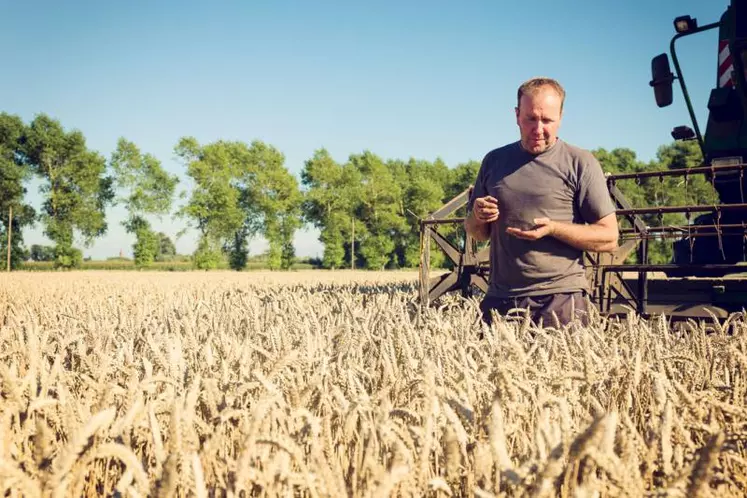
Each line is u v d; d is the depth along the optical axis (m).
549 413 1.84
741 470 1.84
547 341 3.00
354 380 2.17
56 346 3.49
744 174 6.24
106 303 7.55
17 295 12.80
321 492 1.35
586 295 4.38
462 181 83.38
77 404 1.87
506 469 1.30
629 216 6.43
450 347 2.87
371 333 3.46
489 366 2.44
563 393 2.20
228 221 70.06
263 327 4.21
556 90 4.12
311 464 1.53
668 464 1.54
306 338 3.02
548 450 1.48
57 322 4.83
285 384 2.15
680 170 6.08
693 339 3.40
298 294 7.48
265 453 1.61
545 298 4.27
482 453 1.55
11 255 64.25
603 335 3.52
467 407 1.72
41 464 1.39
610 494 1.45
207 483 1.60
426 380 1.68
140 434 1.88
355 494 1.55
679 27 7.18
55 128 65.62
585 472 1.31
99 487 1.92
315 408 2.05
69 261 64.75
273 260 73.31
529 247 4.27
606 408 2.42
